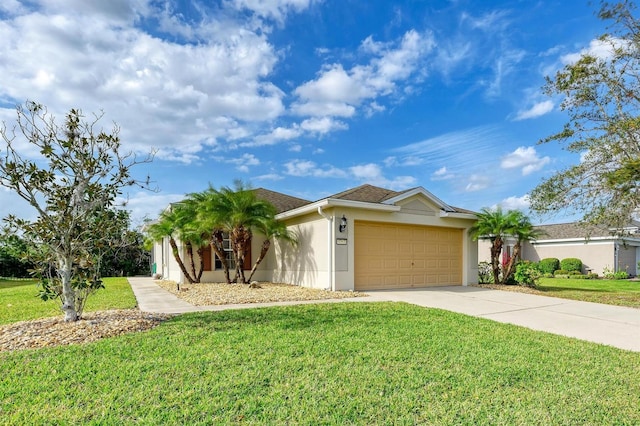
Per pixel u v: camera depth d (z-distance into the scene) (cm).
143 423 329
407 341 597
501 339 625
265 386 411
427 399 386
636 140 1177
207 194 1491
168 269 1881
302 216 1481
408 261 1472
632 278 2495
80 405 363
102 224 721
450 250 1588
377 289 1388
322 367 469
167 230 1529
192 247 1617
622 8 1177
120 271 2494
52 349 529
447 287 1493
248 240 1520
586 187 1269
